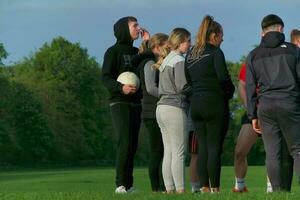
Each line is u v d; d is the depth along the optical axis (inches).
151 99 1450.5
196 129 1334.9
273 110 1230.3
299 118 1229.1
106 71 1475.1
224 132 1317.7
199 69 1310.3
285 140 1253.7
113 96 1461.6
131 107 1465.3
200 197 1120.8
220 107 1299.2
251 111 1264.8
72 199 1192.8
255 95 1263.5
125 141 1450.5
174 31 1365.7
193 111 1322.6
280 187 1247.5
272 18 1256.8
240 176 1514.5
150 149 1471.5
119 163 1448.1
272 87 1230.9
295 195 1110.4
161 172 1470.2
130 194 1235.2
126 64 1485.0
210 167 1299.2
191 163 1512.1
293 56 1234.0
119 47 1492.4
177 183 1344.7
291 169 1284.4
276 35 1241.4
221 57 1299.2
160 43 1432.1
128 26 1487.5
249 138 1497.3
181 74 1332.4
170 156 1359.5
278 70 1230.3
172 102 1343.5
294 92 1230.3
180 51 1365.7
